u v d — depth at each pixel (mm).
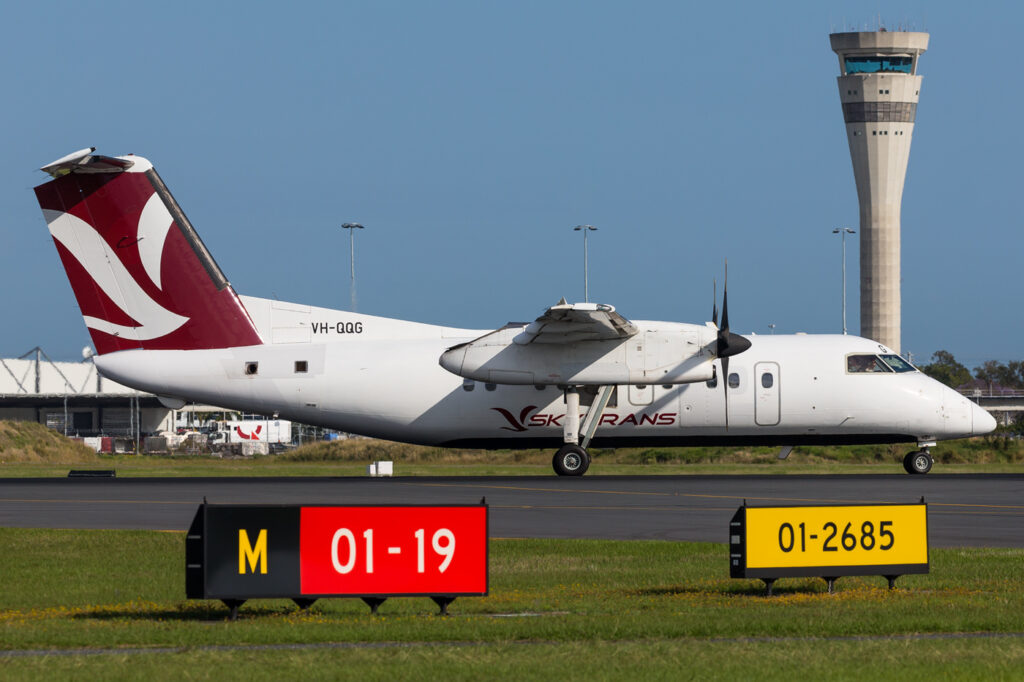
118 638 26625
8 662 24266
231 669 23609
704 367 72875
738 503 57312
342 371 76812
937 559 39062
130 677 23031
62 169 73438
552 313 67938
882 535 31906
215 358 76125
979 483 68125
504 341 73250
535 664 24000
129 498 61750
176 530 48625
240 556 28656
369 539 29078
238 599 28609
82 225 75062
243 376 76250
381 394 76938
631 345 73062
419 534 29219
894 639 26109
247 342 76938
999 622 27703
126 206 75250
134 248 75562
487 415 77438
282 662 24156
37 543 45625
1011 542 43531
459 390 77250
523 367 73125
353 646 25688
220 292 76625
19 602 33969
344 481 75875
